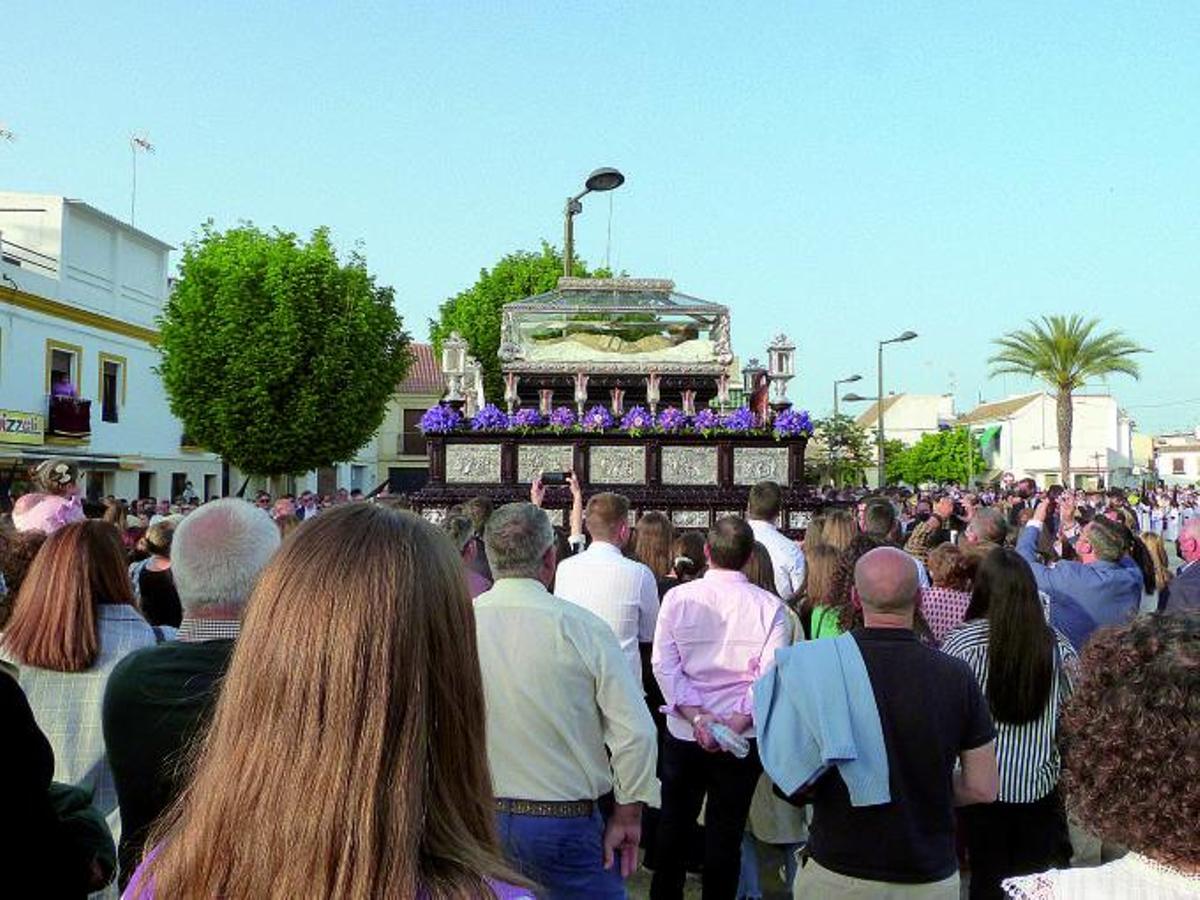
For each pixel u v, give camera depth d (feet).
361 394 102.68
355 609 4.98
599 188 56.95
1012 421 265.75
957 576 19.33
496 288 141.38
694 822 18.26
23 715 7.79
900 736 12.01
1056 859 15.66
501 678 12.77
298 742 4.83
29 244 97.50
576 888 12.73
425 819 4.99
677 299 59.31
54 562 12.32
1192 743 5.41
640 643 20.31
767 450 47.73
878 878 11.94
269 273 99.19
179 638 10.46
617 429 47.57
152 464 114.73
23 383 90.79
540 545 13.47
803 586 23.00
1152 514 106.83
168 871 4.83
